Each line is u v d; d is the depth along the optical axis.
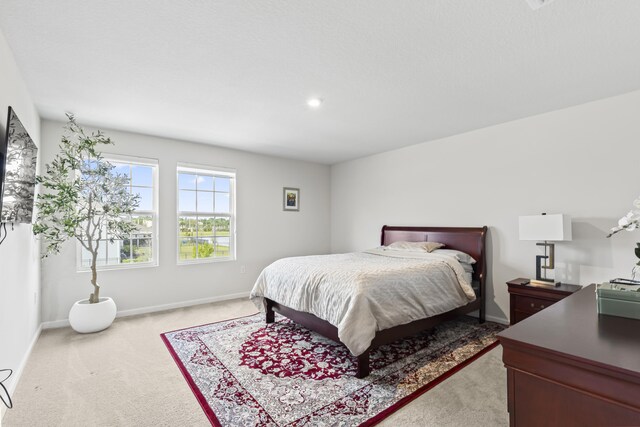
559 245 3.13
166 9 1.65
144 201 4.03
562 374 0.96
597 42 1.96
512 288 3.09
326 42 1.96
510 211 3.50
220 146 4.59
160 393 2.08
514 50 2.06
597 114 2.91
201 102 2.93
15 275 2.24
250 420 1.80
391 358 2.62
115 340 3.01
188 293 4.31
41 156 3.34
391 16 1.71
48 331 3.26
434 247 3.81
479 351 2.76
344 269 2.75
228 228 4.80
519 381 1.05
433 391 2.10
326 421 1.79
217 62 2.21
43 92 2.69
